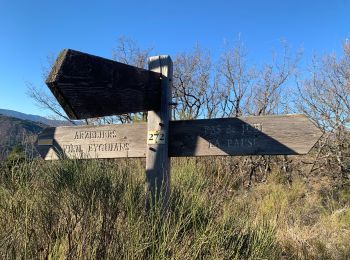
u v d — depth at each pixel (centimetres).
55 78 253
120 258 262
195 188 387
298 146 302
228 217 353
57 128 384
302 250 395
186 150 331
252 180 724
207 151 325
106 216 292
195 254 277
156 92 332
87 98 275
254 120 316
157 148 334
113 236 274
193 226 317
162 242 283
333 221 483
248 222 368
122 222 291
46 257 260
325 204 591
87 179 330
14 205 308
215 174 610
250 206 491
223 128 323
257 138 313
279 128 308
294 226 464
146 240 276
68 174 340
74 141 374
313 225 479
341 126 762
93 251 257
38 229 286
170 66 341
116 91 295
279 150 306
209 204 379
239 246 307
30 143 464
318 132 298
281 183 693
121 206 310
